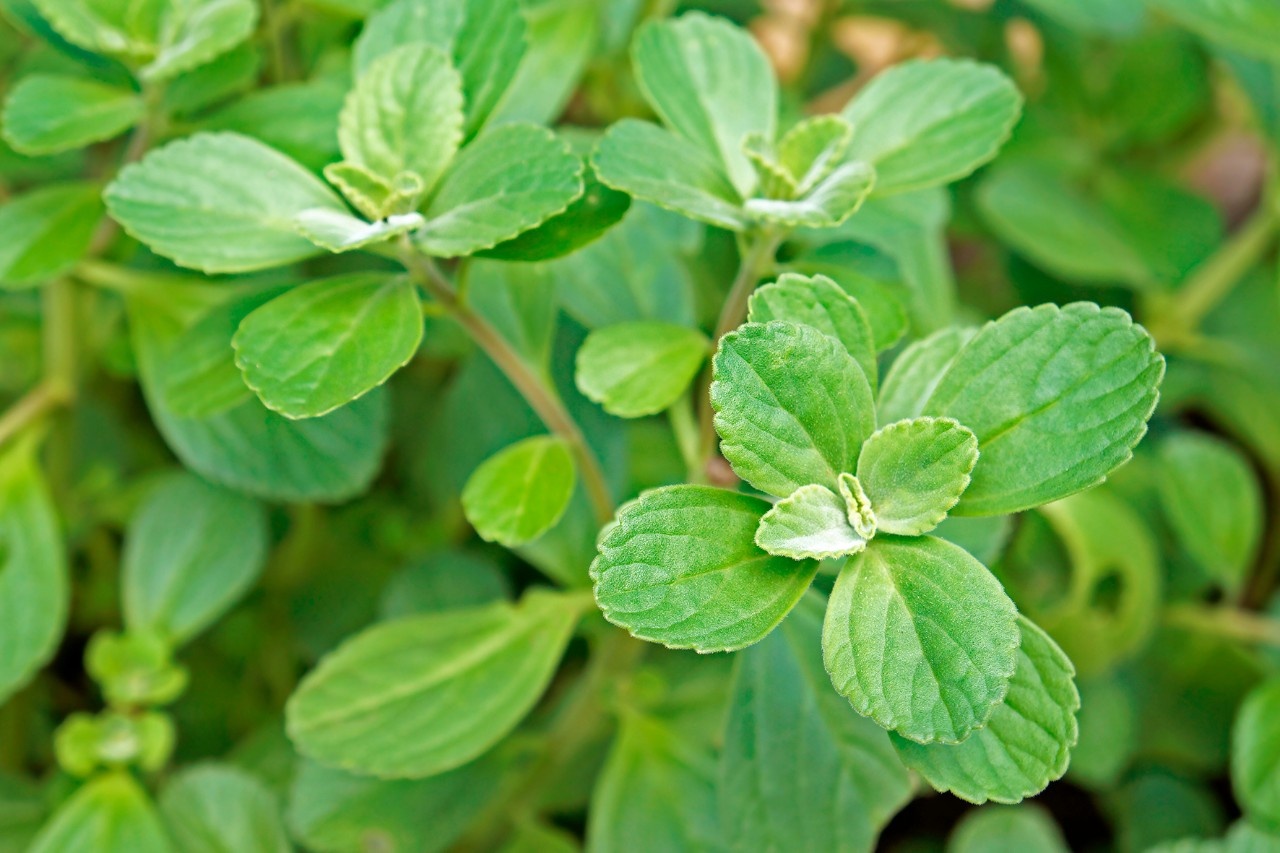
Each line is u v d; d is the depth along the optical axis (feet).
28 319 3.28
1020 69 4.10
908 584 2.27
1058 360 2.29
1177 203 3.86
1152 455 3.62
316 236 2.38
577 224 2.44
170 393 2.51
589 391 2.49
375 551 3.44
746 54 2.53
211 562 2.94
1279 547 3.88
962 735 2.23
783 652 2.54
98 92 2.65
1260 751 2.89
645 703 2.82
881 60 4.59
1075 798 3.66
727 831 2.52
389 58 2.47
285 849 2.85
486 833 2.96
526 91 2.80
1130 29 3.23
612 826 2.77
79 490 3.30
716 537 2.27
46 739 3.39
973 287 4.14
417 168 2.46
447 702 2.67
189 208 2.43
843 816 2.52
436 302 2.48
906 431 2.28
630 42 3.25
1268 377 3.51
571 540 2.78
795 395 2.27
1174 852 2.82
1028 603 3.14
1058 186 3.64
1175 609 3.34
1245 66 3.38
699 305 2.96
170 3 2.63
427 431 3.46
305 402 2.36
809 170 2.47
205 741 3.34
